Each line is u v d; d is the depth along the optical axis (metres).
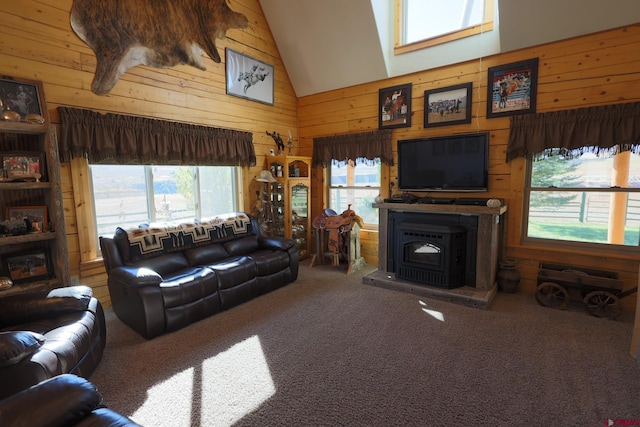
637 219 3.09
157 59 3.50
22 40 2.65
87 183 3.08
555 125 3.25
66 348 1.78
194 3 3.82
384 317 2.98
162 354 2.38
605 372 2.10
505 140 3.59
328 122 5.04
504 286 3.54
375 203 4.09
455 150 3.78
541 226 3.54
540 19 3.16
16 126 2.40
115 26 3.17
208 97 4.02
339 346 2.47
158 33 3.50
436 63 3.95
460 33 3.76
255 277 3.47
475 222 3.46
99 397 1.25
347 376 2.10
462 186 3.78
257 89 4.65
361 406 1.82
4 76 2.54
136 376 2.11
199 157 3.84
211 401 1.87
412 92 4.20
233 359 2.31
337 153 4.89
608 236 3.23
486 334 2.63
